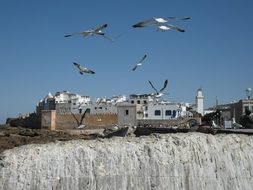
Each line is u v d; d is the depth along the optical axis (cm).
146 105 14200
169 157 4038
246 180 4244
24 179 3725
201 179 4056
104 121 13550
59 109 15138
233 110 13038
